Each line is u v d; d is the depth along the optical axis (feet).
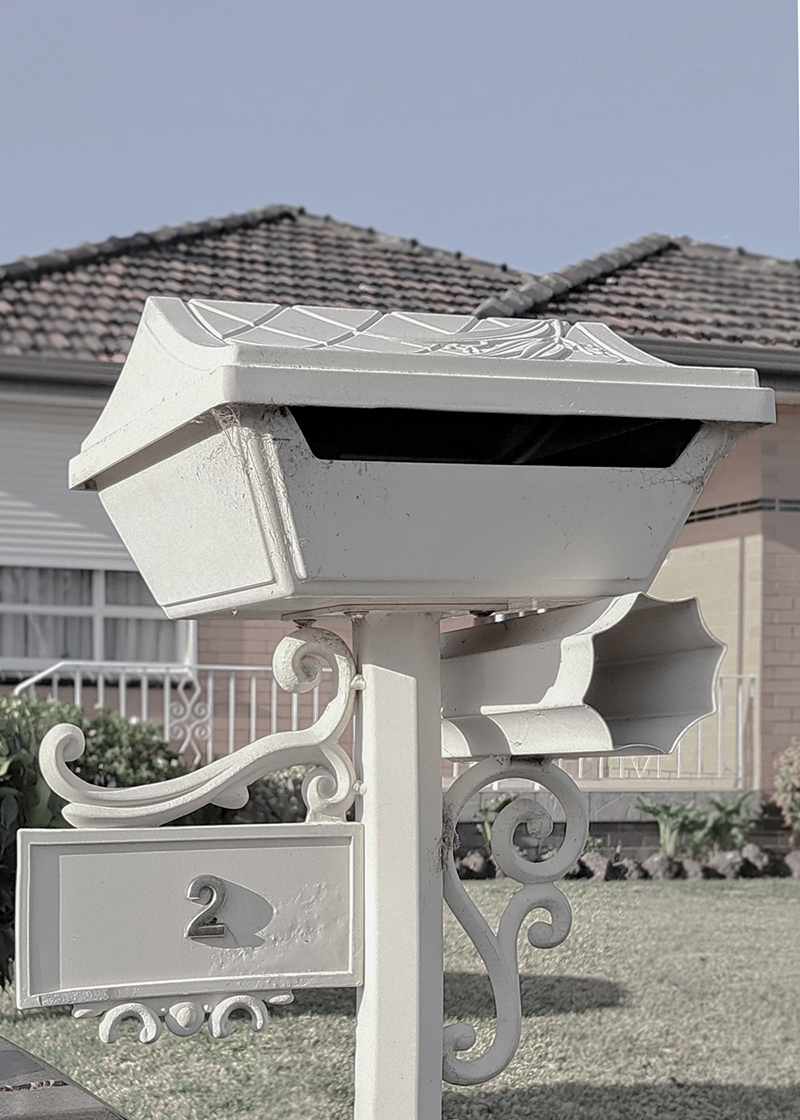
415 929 6.01
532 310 34.86
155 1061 15.02
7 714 15.65
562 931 6.50
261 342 5.94
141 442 5.78
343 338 6.17
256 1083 14.03
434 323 6.86
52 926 5.51
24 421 31.68
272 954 5.84
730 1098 13.44
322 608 6.09
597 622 5.56
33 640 32.24
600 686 6.27
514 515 5.66
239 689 32.83
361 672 6.22
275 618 6.58
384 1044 5.92
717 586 35.22
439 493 5.54
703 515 35.78
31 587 32.19
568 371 5.61
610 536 5.83
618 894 27.58
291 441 5.31
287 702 33.14
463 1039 6.25
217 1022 5.74
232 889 5.81
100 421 6.93
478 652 6.34
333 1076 14.28
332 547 5.42
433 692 6.19
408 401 5.30
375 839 6.01
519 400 5.48
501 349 6.23
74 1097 5.71
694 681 5.70
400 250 41.42
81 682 32.22
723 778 33.45
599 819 31.14
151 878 5.68
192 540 6.07
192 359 5.59
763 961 20.85
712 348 33.04
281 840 5.90
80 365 30.17
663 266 39.78
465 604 5.97
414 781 6.09
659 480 5.88
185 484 5.84
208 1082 14.08
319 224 42.88
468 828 29.58
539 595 5.84
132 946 5.62
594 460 6.21
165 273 36.19
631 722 5.98
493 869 28.45
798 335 34.83
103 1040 5.58
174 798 5.85
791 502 34.17
